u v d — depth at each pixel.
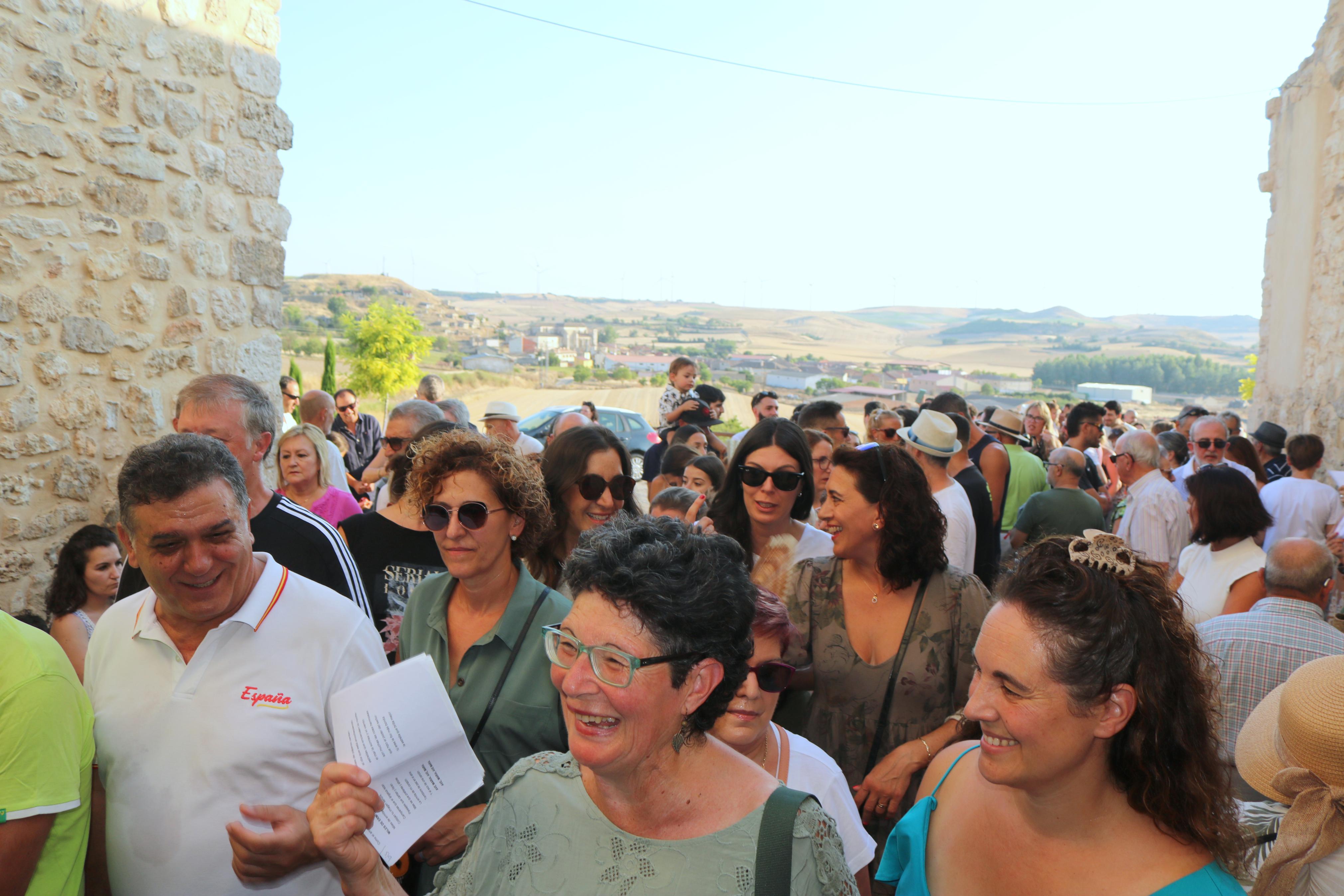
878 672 2.62
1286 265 10.57
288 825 1.56
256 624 1.90
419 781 1.67
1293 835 1.58
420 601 2.51
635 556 1.24
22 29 4.81
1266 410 11.07
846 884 1.24
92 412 5.27
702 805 1.26
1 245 4.77
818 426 5.53
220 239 6.06
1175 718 1.35
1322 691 1.57
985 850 1.53
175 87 5.68
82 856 1.78
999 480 5.96
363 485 7.39
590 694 1.20
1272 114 11.08
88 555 3.89
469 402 56.84
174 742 1.86
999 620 1.41
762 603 1.89
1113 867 1.38
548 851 1.29
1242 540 3.83
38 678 1.65
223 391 2.75
